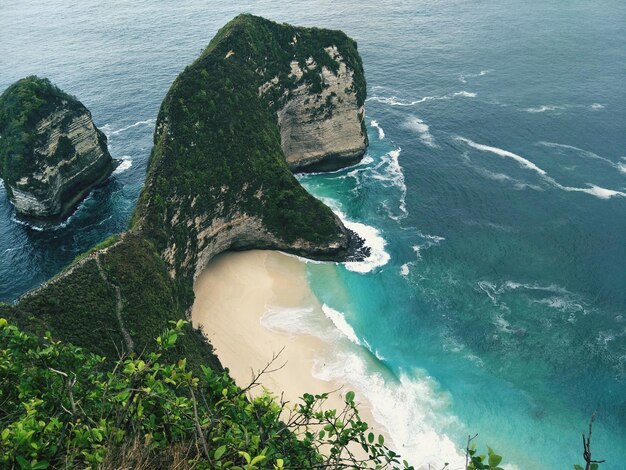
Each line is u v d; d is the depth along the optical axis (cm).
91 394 1365
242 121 7375
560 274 6556
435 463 4559
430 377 5341
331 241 7038
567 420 4941
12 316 4100
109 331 4600
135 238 5566
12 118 8062
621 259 6656
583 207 7562
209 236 6819
